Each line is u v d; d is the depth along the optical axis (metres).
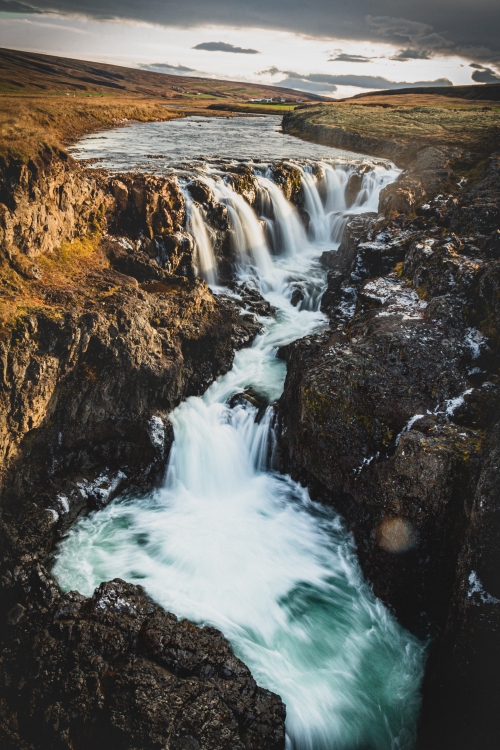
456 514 12.66
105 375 16.91
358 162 38.97
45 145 20.09
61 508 15.34
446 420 14.54
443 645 11.49
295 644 12.50
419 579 13.01
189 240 24.94
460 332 17.34
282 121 72.19
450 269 19.39
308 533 15.49
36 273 18.30
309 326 24.03
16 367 14.66
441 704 10.83
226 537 15.38
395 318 18.39
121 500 16.62
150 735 9.70
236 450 18.20
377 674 12.05
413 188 29.77
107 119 59.28
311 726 10.95
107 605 12.10
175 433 17.97
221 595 13.47
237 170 31.80
